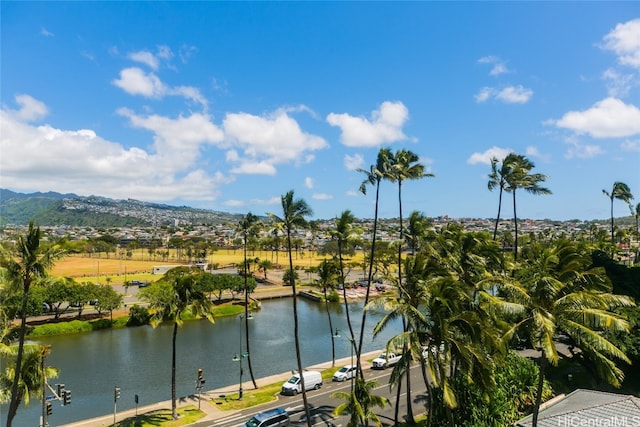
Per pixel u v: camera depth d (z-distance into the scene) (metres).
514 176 60.53
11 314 40.75
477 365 31.09
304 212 42.84
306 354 80.75
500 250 45.72
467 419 36.44
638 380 49.94
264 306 133.00
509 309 29.78
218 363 74.94
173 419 46.75
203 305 51.69
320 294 143.38
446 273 35.72
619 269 55.53
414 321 30.95
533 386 42.34
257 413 48.19
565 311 29.34
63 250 34.94
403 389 54.97
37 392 41.03
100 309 105.44
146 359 77.00
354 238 47.56
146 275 179.12
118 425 45.28
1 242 33.91
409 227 47.62
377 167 45.69
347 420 45.81
